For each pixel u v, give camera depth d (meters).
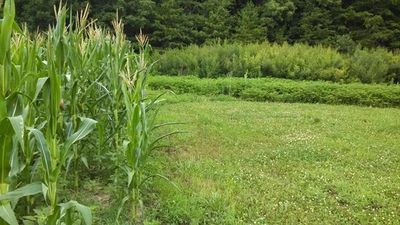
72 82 3.64
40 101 3.43
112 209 3.44
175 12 20.58
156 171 4.42
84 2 18.70
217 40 19.80
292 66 15.66
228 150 5.80
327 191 4.23
